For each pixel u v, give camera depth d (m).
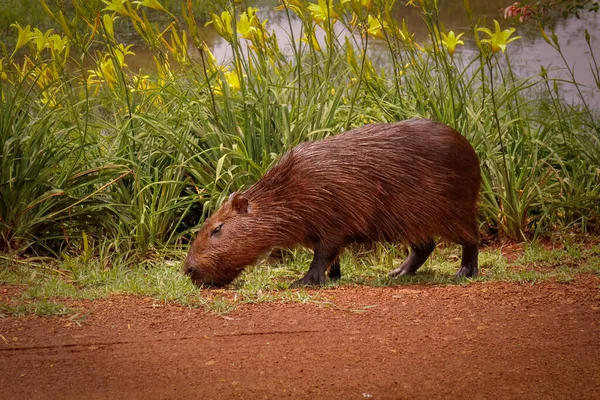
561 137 15.09
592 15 33.81
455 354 7.88
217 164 12.73
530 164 14.23
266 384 7.20
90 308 9.23
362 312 9.08
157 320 8.82
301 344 8.12
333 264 10.91
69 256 11.88
